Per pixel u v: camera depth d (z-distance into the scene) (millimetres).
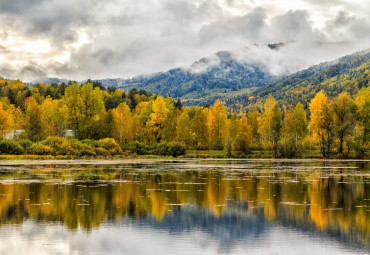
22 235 25984
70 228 27734
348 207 35062
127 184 48031
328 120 106250
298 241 25312
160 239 25516
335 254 23141
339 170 68438
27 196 38688
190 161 92938
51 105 148000
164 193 41594
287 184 48938
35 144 92562
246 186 47031
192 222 29688
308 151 115000
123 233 26750
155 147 112000
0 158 83562
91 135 112188
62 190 42531
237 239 25641
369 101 103875
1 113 103250
